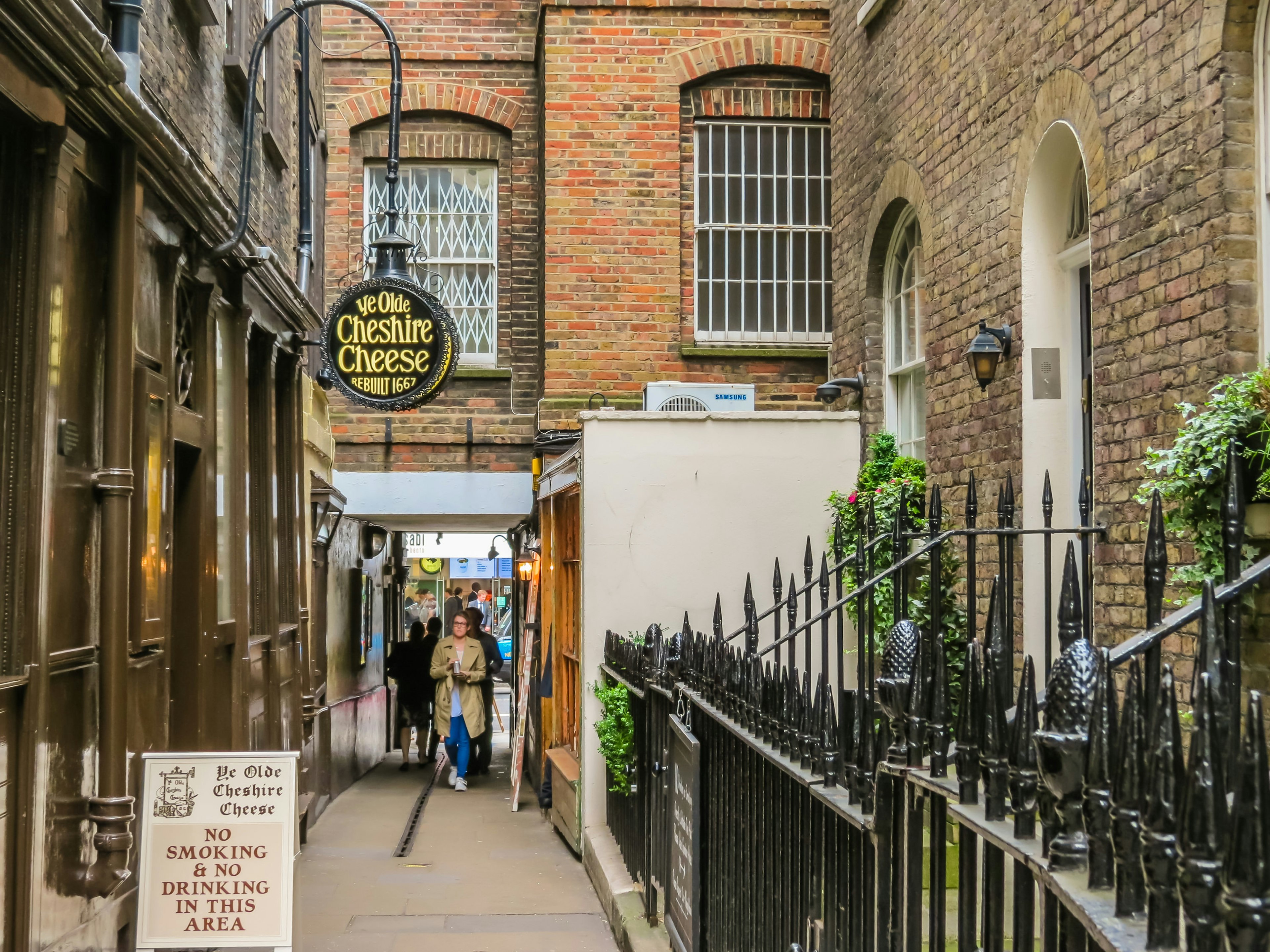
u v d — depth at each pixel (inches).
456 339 366.0
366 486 555.5
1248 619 185.5
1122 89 239.5
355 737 592.1
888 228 394.6
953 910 224.7
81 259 194.5
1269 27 203.6
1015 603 288.0
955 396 327.6
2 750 161.3
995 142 302.0
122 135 201.2
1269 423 180.1
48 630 171.9
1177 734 70.7
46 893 172.2
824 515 373.1
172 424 234.5
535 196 570.3
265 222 363.6
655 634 266.1
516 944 283.0
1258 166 205.5
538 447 490.3
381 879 352.5
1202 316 211.3
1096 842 77.3
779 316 543.5
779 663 184.9
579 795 373.1
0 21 153.4
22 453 170.9
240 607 296.2
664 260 532.1
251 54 330.0
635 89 533.3
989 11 305.4
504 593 1481.3
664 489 370.9
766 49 538.0
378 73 563.2
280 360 382.6
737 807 190.1
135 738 210.2
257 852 198.2
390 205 368.5
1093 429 248.2
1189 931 64.9
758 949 174.1
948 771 130.1
